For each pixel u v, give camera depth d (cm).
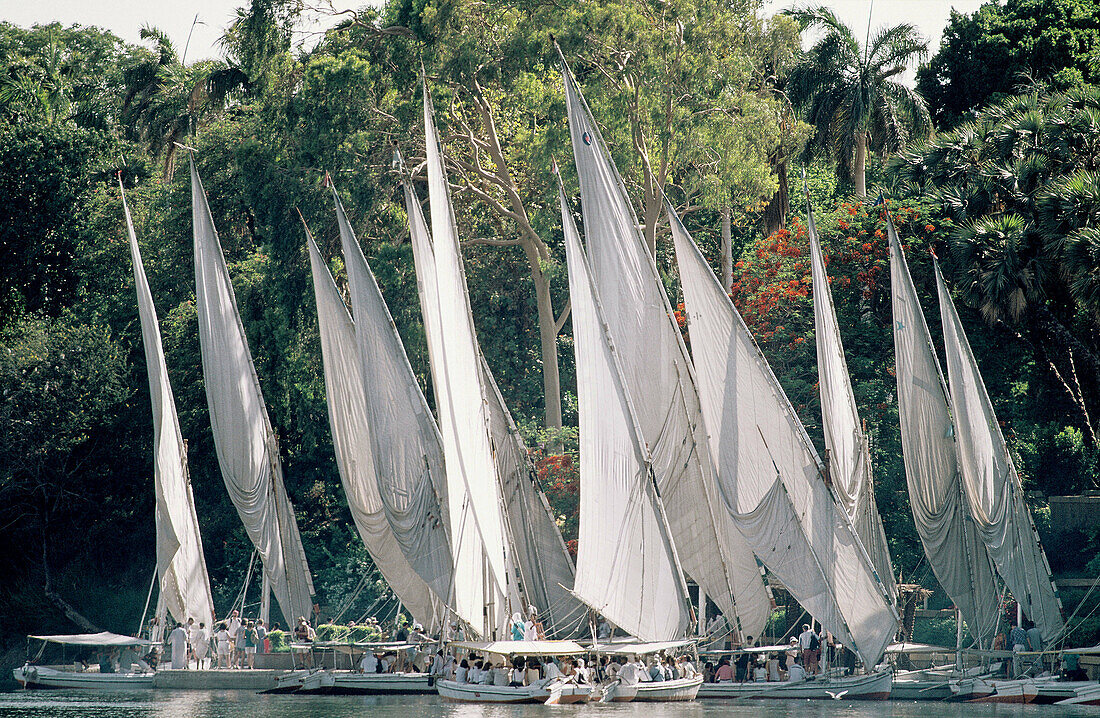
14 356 19138
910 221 15675
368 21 18850
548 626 13475
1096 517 15175
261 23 18138
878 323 15650
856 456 13150
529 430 17600
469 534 12762
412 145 18012
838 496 12688
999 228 14988
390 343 13825
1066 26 19650
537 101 16625
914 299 13375
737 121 17138
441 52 17200
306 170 18050
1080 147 15562
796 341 15175
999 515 13162
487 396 13812
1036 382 16275
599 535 12056
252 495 15088
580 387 12231
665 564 11956
